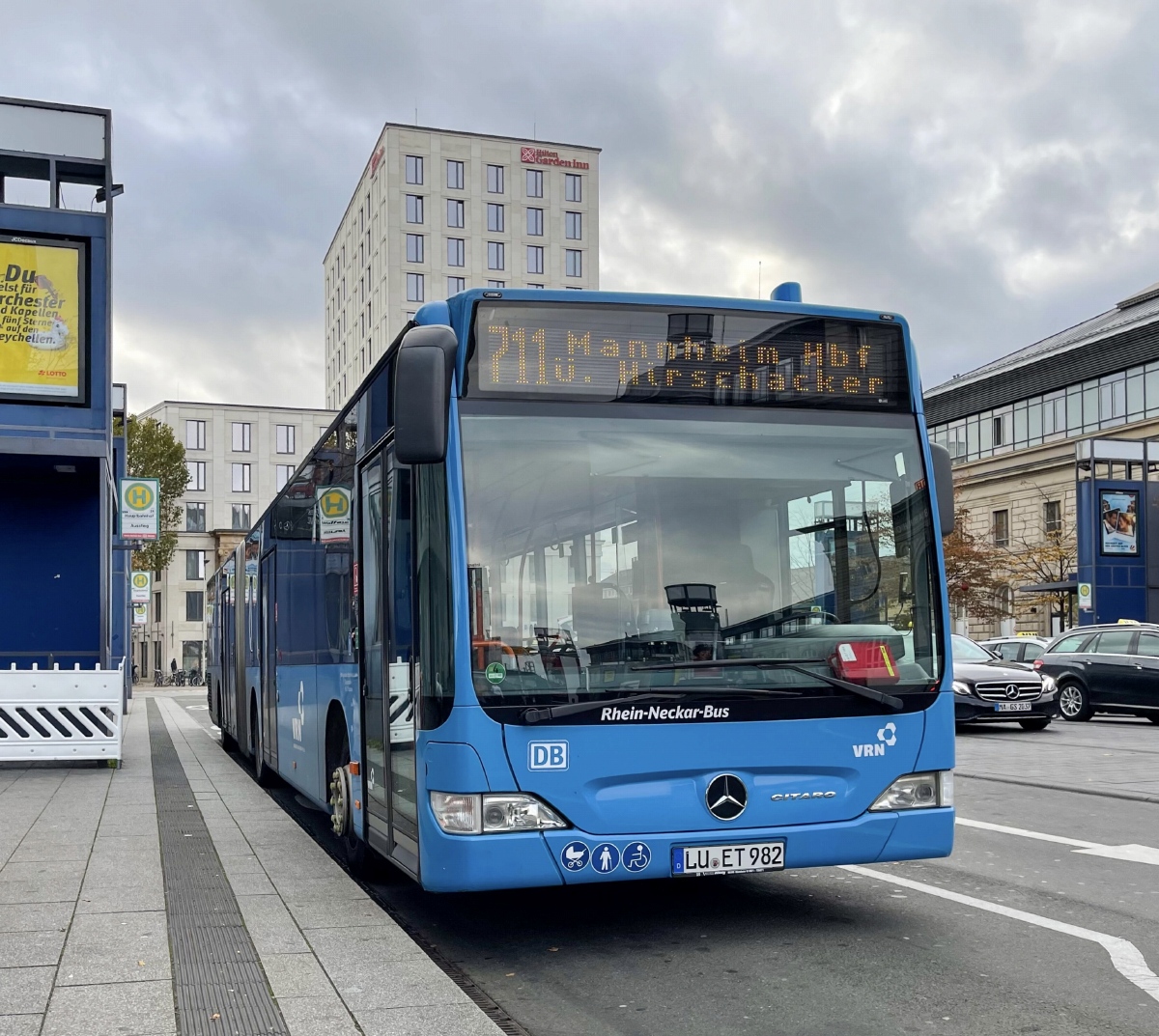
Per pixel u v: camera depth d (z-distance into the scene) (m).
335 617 8.62
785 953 6.03
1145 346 48.09
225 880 7.81
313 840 9.56
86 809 11.45
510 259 90.62
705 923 6.72
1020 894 7.35
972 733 20.36
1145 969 5.64
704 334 6.34
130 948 5.97
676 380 6.27
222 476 86.19
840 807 6.02
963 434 61.59
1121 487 42.16
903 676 6.22
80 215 16.89
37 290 16.70
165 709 36.12
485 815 5.59
